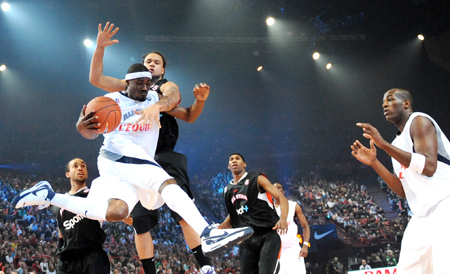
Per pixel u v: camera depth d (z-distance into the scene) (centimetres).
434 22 2420
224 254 1686
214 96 3053
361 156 378
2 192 1945
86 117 301
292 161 2922
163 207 2069
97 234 484
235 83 2994
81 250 480
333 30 2498
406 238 357
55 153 2591
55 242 1590
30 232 1645
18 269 1279
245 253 539
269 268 509
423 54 2614
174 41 2481
